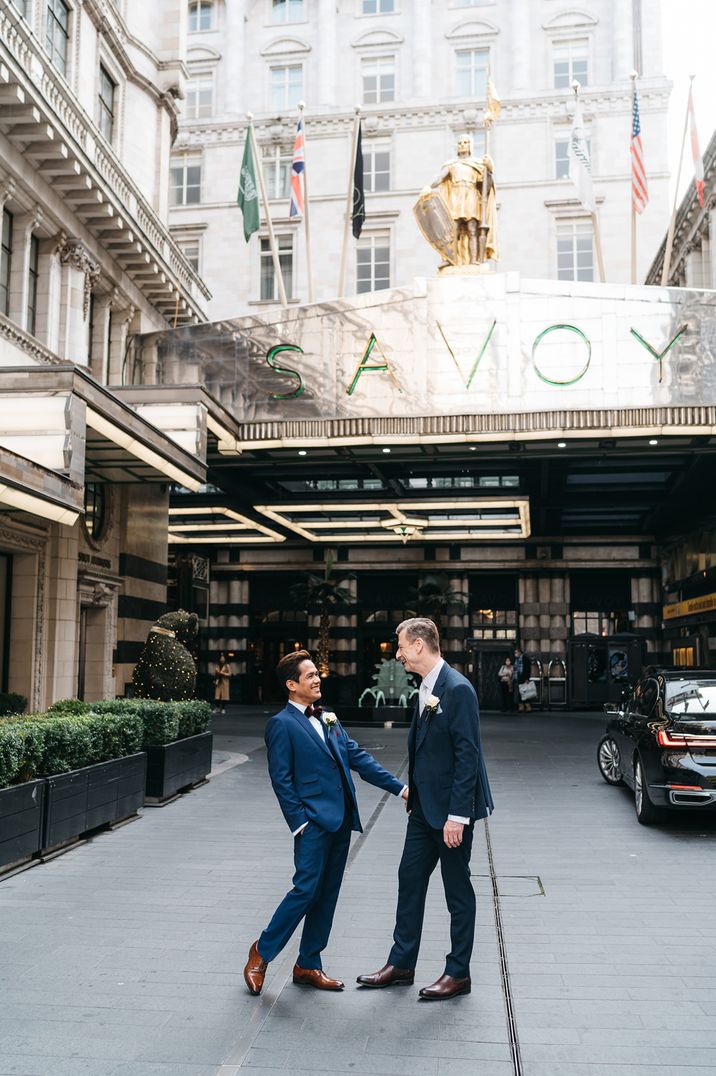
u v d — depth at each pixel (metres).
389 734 22.56
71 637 16.41
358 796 12.71
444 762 5.09
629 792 13.01
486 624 35.56
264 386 19.36
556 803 12.06
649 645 34.25
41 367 11.80
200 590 35.28
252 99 43.25
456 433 18.42
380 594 36.44
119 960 5.64
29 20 15.96
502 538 34.19
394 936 5.30
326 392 19.03
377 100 42.78
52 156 14.90
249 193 22.17
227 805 11.54
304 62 43.12
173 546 37.19
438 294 18.77
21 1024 4.65
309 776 5.22
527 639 34.66
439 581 34.78
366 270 41.31
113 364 19.80
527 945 6.02
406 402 18.67
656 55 41.16
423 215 19.23
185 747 12.45
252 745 19.45
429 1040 4.48
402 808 11.66
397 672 26.64
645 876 8.02
